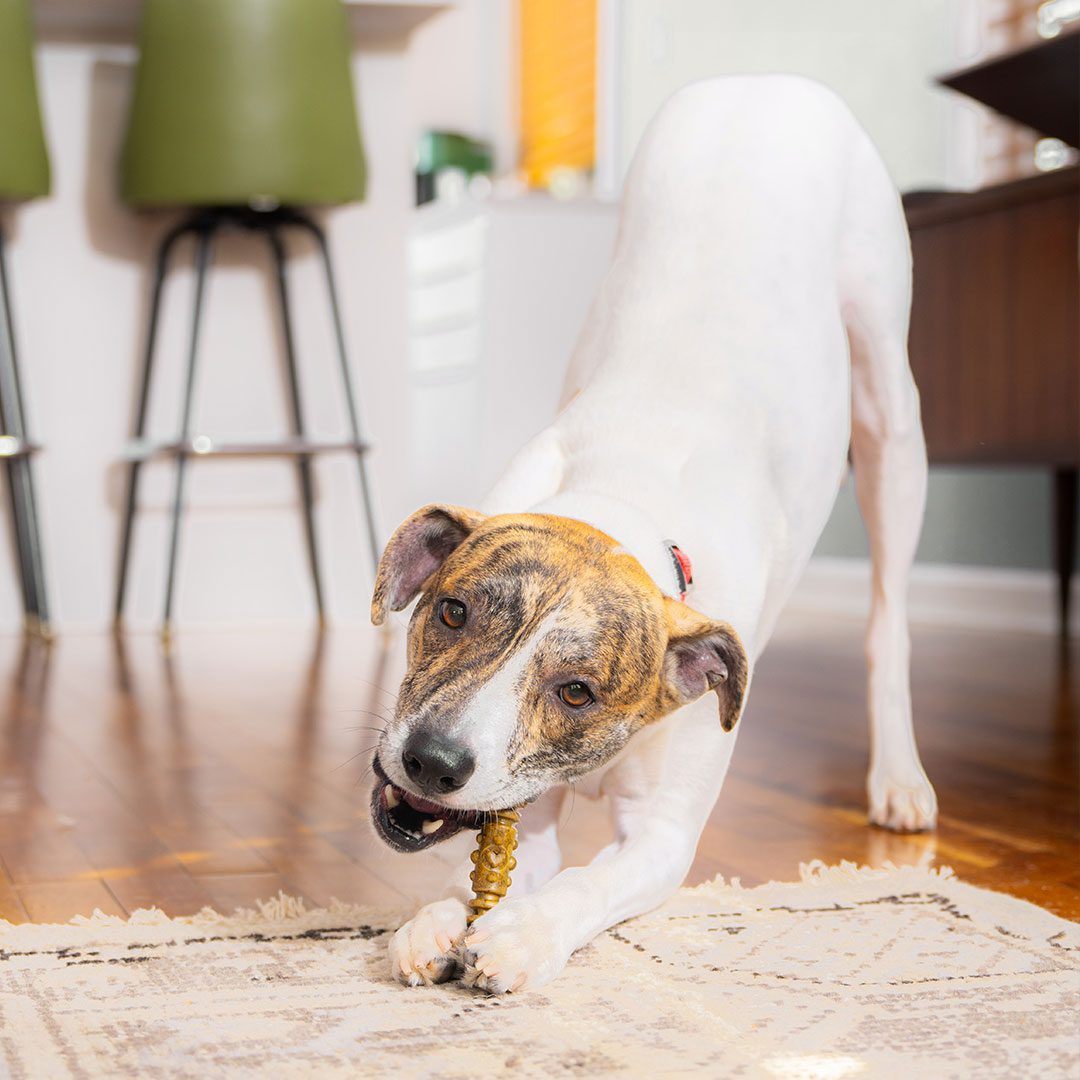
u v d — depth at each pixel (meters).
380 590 1.44
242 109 3.86
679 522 1.59
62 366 4.33
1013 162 4.89
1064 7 4.61
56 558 4.36
